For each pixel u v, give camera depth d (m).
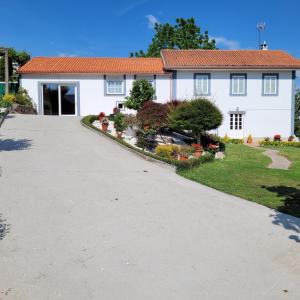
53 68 28.00
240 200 8.59
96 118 23.41
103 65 29.06
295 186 10.32
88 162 12.03
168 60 28.59
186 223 6.77
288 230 6.55
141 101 23.09
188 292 4.41
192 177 11.09
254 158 16.97
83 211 7.18
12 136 16.44
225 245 5.82
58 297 4.23
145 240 5.91
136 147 15.50
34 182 9.16
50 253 5.31
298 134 38.47
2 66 33.84
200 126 16.42
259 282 4.70
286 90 28.14
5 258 5.11
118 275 4.77
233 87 27.94
